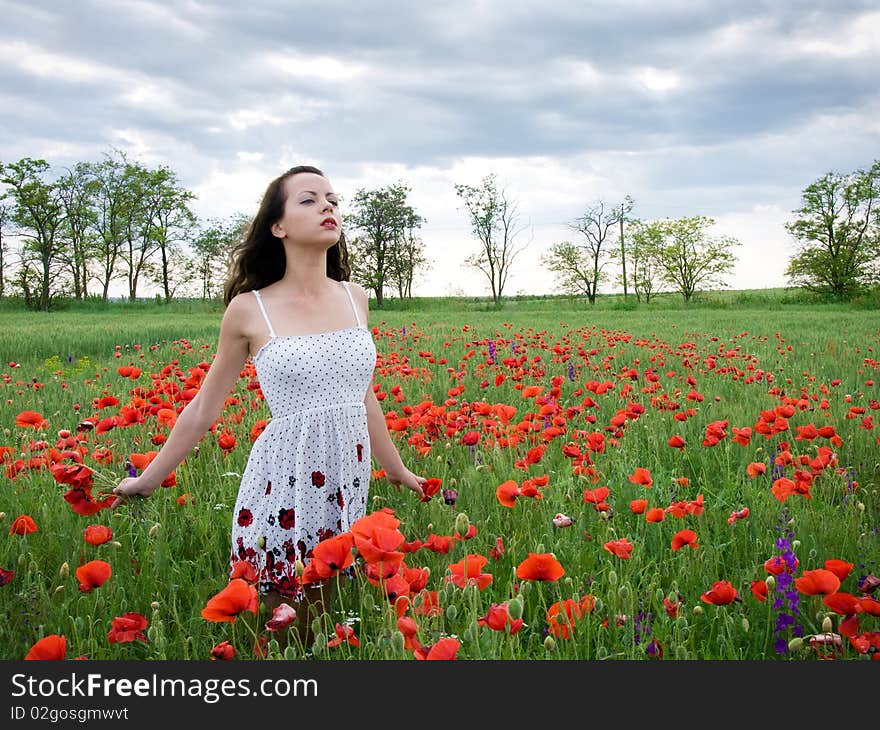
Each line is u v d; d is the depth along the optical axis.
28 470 4.06
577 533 3.19
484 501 3.75
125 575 3.01
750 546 3.31
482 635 2.20
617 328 23.83
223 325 2.97
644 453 4.92
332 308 3.05
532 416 4.84
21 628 2.63
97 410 6.18
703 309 52.81
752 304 56.00
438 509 3.41
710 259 64.81
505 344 13.44
